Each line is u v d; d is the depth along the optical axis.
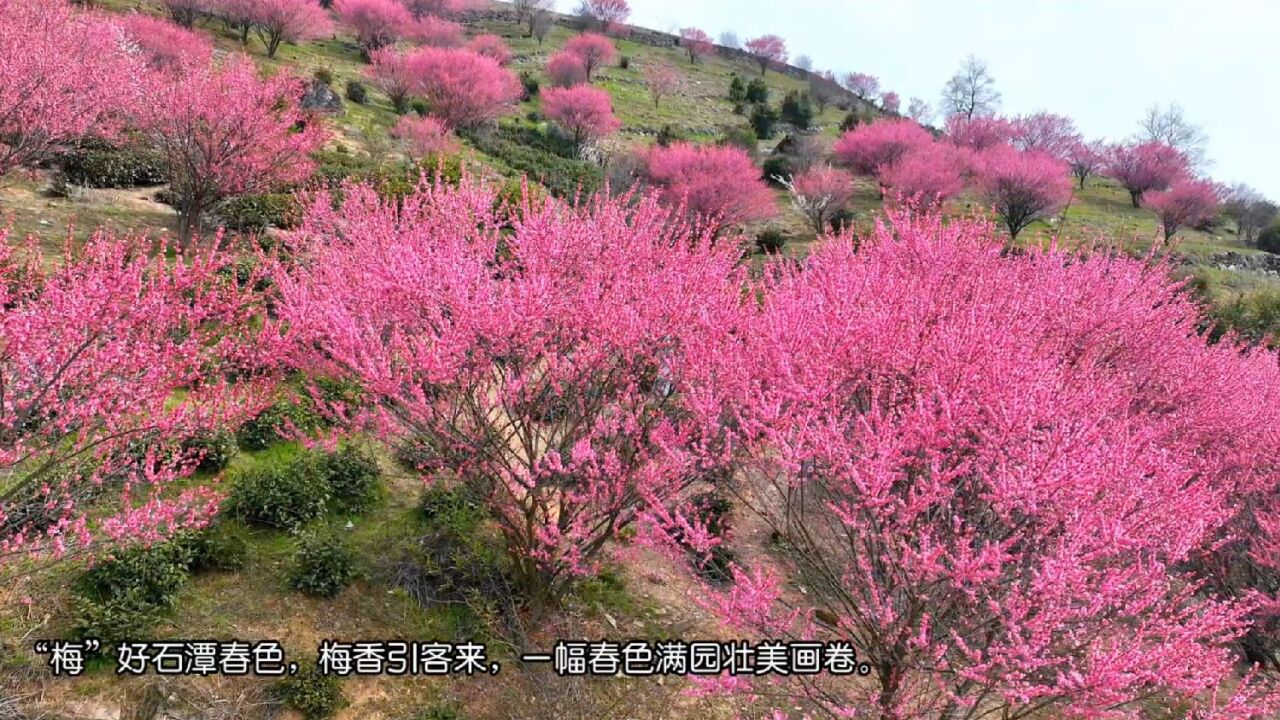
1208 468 6.39
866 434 4.22
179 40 18.94
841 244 8.60
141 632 4.47
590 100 30.09
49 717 4.00
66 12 11.45
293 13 28.48
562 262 5.21
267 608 5.08
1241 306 15.98
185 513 4.77
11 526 4.00
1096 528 3.79
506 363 4.79
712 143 35.31
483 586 5.64
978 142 38.38
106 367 3.91
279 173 10.45
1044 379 4.63
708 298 5.44
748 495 6.82
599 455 5.02
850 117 41.00
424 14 44.62
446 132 23.66
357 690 4.76
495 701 4.89
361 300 4.96
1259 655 6.68
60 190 10.48
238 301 5.18
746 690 4.45
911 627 4.14
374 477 6.55
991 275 7.35
